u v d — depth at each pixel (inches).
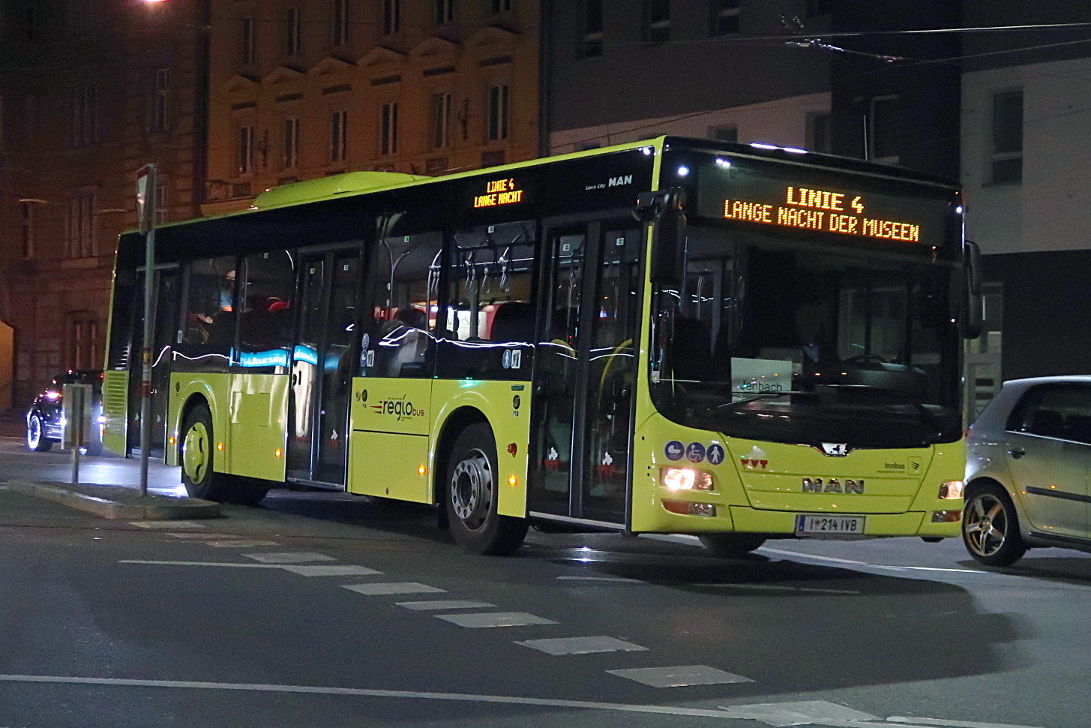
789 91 1317.7
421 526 695.1
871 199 514.6
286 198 724.0
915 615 444.1
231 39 1990.7
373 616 411.8
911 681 340.2
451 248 594.6
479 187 582.2
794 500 489.4
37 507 708.0
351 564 528.7
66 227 2229.3
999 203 1160.2
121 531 617.9
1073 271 1119.0
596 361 510.3
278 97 1920.5
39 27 2255.2
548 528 565.0
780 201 500.4
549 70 1549.0
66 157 2218.3
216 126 2005.4
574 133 1518.2
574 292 525.3
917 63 1189.7
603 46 1492.4
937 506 513.3
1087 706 316.2
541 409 535.8
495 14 1636.3
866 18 1219.2
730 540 619.8
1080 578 570.6
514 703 305.9
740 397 487.2
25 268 2246.6
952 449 516.7
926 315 519.2
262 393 718.5
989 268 1169.4
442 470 594.2
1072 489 565.3
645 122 1445.6
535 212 549.3
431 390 596.1
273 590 455.5
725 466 482.3
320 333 677.3
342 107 1841.8
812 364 498.0
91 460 1203.2
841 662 361.7
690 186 488.1
